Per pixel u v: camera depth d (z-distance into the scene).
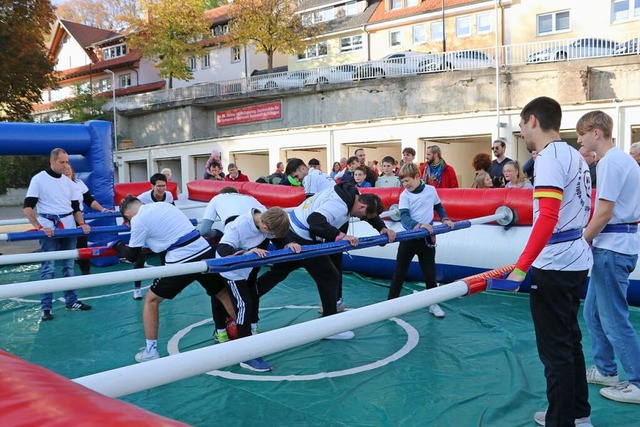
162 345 5.40
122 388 1.69
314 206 4.97
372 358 4.80
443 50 31.86
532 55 22.42
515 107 21.78
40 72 26.48
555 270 2.84
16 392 1.06
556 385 2.88
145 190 11.87
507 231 6.88
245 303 4.78
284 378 4.37
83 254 4.71
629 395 3.64
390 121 23.78
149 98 35.75
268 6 33.66
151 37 37.62
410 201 5.82
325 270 5.17
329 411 3.77
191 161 32.06
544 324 2.90
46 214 6.60
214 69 40.59
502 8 30.14
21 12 25.59
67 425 0.91
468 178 26.94
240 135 29.17
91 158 10.09
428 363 4.64
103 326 6.16
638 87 20.12
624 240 3.47
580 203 2.84
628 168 3.37
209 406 3.90
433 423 3.56
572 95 20.86
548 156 2.77
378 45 34.84
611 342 3.60
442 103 24.23
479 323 5.74
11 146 9.18
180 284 4.80
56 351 5.35
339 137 25.41
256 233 4.79
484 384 4.16
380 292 7.45
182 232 4.75
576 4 28.02
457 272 7.23
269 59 35.12
